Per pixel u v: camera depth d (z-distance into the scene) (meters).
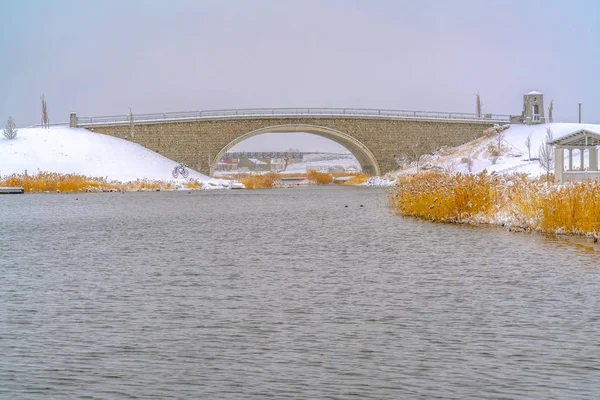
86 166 104.94
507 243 32.78
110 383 13.86
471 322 18.06
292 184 132.50
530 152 108.88
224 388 13.54
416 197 49.88
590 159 61.53
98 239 36.94
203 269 26.62
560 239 33.84
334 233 38.72
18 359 15.34
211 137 117.62
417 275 24.86
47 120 122.12
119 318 18.81
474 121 126.94
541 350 15.66
